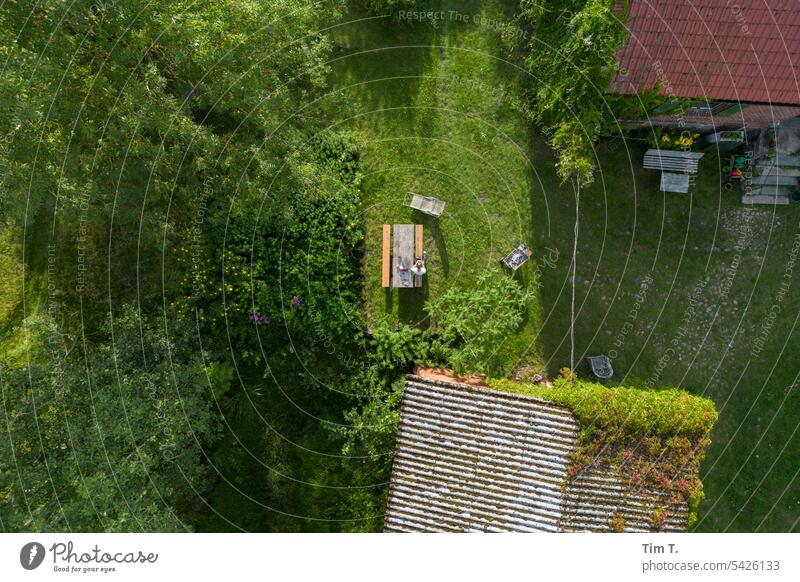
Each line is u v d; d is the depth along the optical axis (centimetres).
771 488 1251
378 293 1256
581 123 1073
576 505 991
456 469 1013
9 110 839
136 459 1031
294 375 1229
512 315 1232
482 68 1284
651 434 1016
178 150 1041
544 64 1160
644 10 1000
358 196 1245
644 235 1273
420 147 1273
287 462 1225
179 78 1030
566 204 1270
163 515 1062
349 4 1273
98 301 1226
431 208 1245
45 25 857
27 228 1241
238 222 1193
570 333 1259
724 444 1261
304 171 1083
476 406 1028
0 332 1216
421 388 1051
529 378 1244
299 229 1204
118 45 911
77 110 930
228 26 952
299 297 1212
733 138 1218
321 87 1269
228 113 1159
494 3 1285
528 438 1004
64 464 996
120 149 985
